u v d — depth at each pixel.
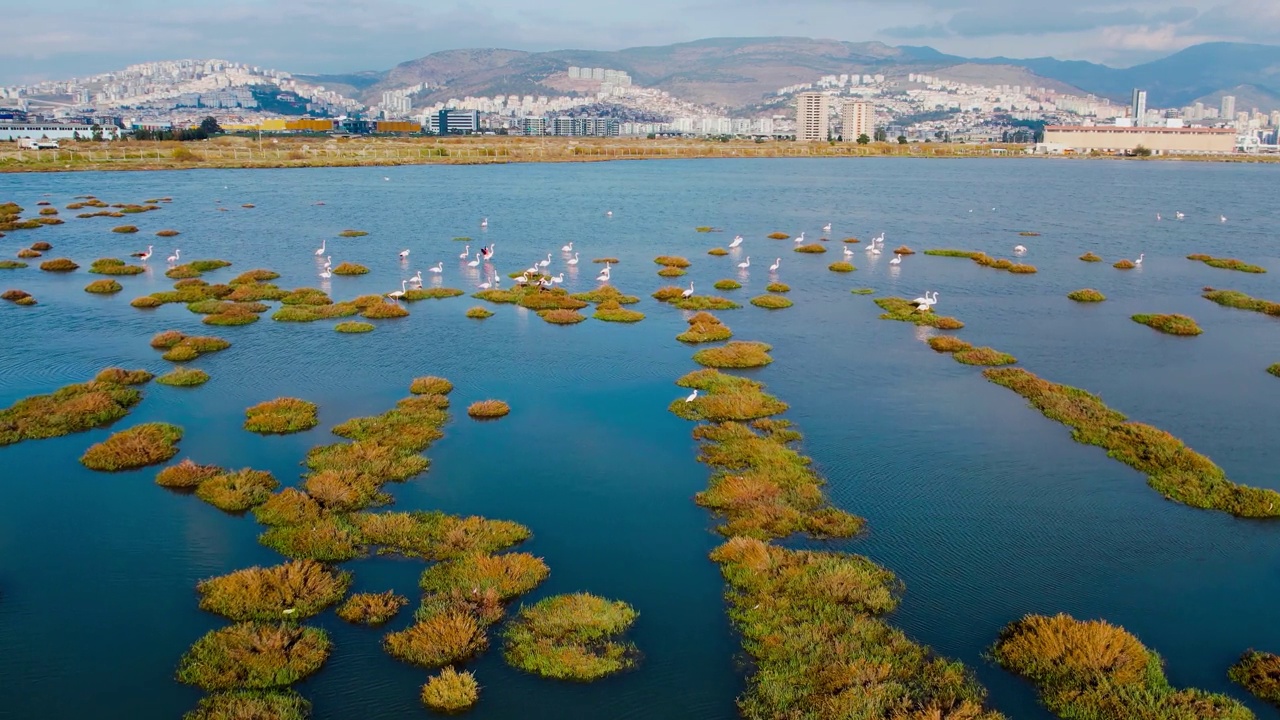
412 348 65.00
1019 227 137.25
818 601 31.78
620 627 30.42
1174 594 33.09
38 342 65.50
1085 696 26.64
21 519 38.12
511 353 63.94
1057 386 56.59
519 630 30.09
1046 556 35.78
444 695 26.39
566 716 26.03
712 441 47.75
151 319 72.81
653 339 68.31
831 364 62.38
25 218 129.00
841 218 146.38
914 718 25.41
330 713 26.09
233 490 40.09
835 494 41.38
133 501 39.88
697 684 27.55
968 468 44.47
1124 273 99.31
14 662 28.45
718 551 35.47
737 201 171.00
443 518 38.06
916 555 35.72
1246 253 114.19
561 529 37.69
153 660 28.66
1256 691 27.23
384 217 137.12
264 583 32.19
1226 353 66.69
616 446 46.81
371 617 30.70
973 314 78.75
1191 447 47.97
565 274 94.62
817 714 25.92
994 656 29.08
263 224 127.94
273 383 56.78
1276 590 33.50
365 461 43.50
